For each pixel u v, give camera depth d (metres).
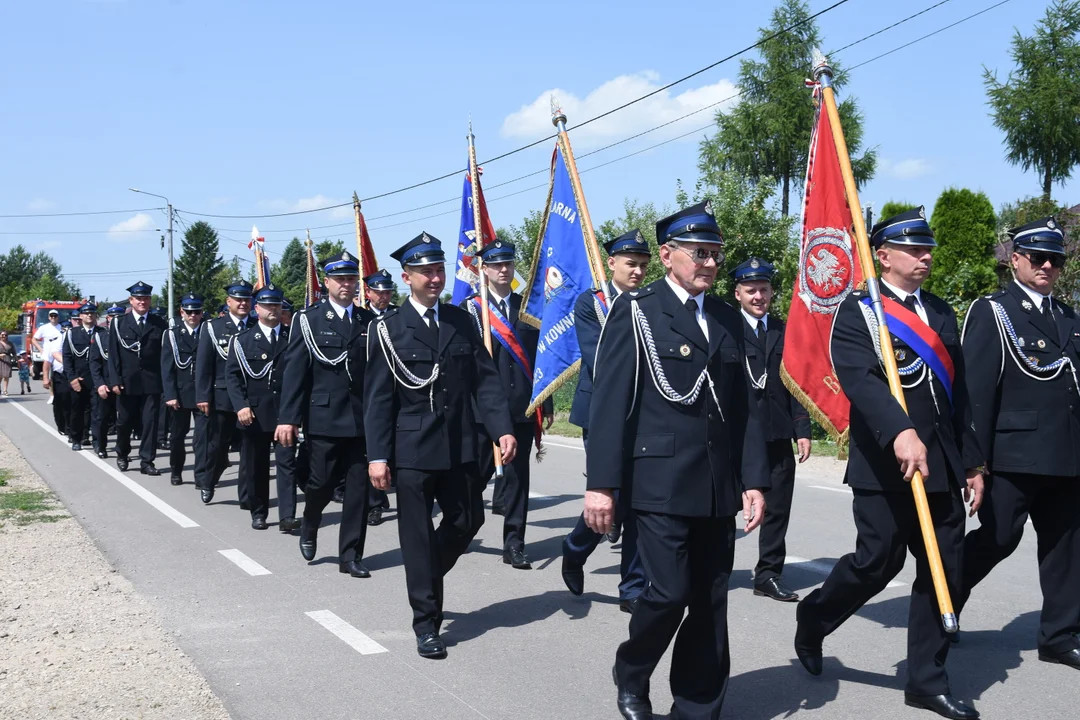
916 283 4.56
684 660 4.08
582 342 6.38
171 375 11.09
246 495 9.35
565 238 7.48
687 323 3.98
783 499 6.31
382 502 9.12
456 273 9.65
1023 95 27.08
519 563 7.19
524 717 4.34
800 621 4.77
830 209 5.71
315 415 7.07
